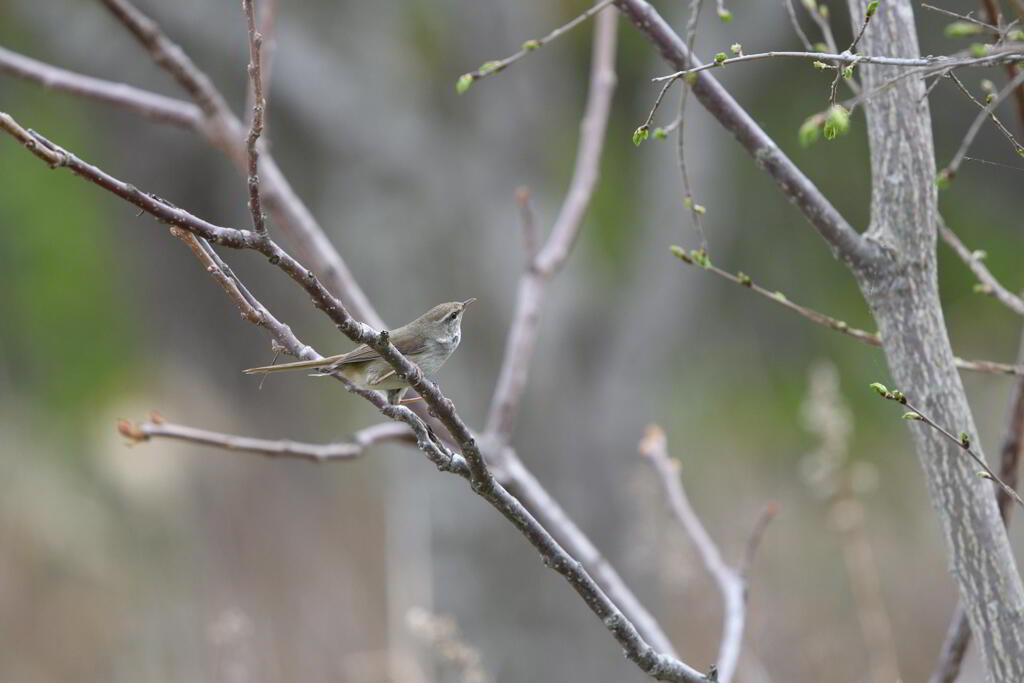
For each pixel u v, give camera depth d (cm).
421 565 1248
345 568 1681
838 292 1856
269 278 1831
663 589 1270
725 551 1476
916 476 1734
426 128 1269
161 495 1812
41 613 1585
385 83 1264
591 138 800
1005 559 462
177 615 1589
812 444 1720
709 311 1834
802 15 1338
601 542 1260
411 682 911
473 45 1273
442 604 1267
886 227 491
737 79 1289
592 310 1320
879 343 506
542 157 1320
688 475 1712
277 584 1658
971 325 1752
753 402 1831
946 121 1473
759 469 1733
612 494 1272
